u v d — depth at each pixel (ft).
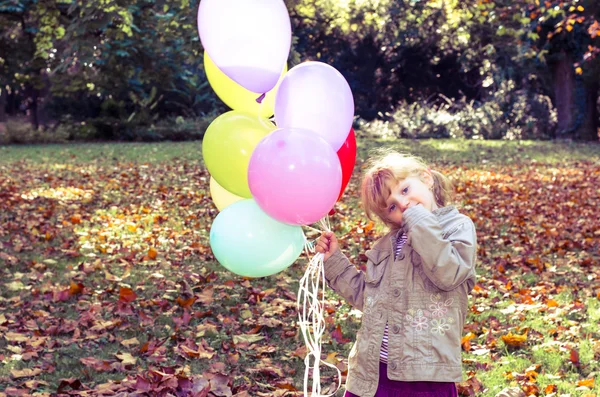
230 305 17.65
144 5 46.26
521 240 25.55
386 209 8.20
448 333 7.76
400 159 8.36
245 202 8.93
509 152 66.90
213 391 12.17
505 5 58.85
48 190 38.19
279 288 19.07
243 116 9.22
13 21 68.39
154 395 12.00
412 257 7.98
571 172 48.91
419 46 114.42
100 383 12.93
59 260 22.41
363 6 107.86
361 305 8.90
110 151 67.05
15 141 81.92
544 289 18.83
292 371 13.44
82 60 39.68
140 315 16.33
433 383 7.72
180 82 91.40
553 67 87.71
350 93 8.95
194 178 43.68
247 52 8.54
